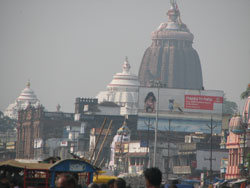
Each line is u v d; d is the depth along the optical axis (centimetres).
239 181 14162
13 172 6906
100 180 8444
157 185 3712
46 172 6284
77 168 6275
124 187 4294
